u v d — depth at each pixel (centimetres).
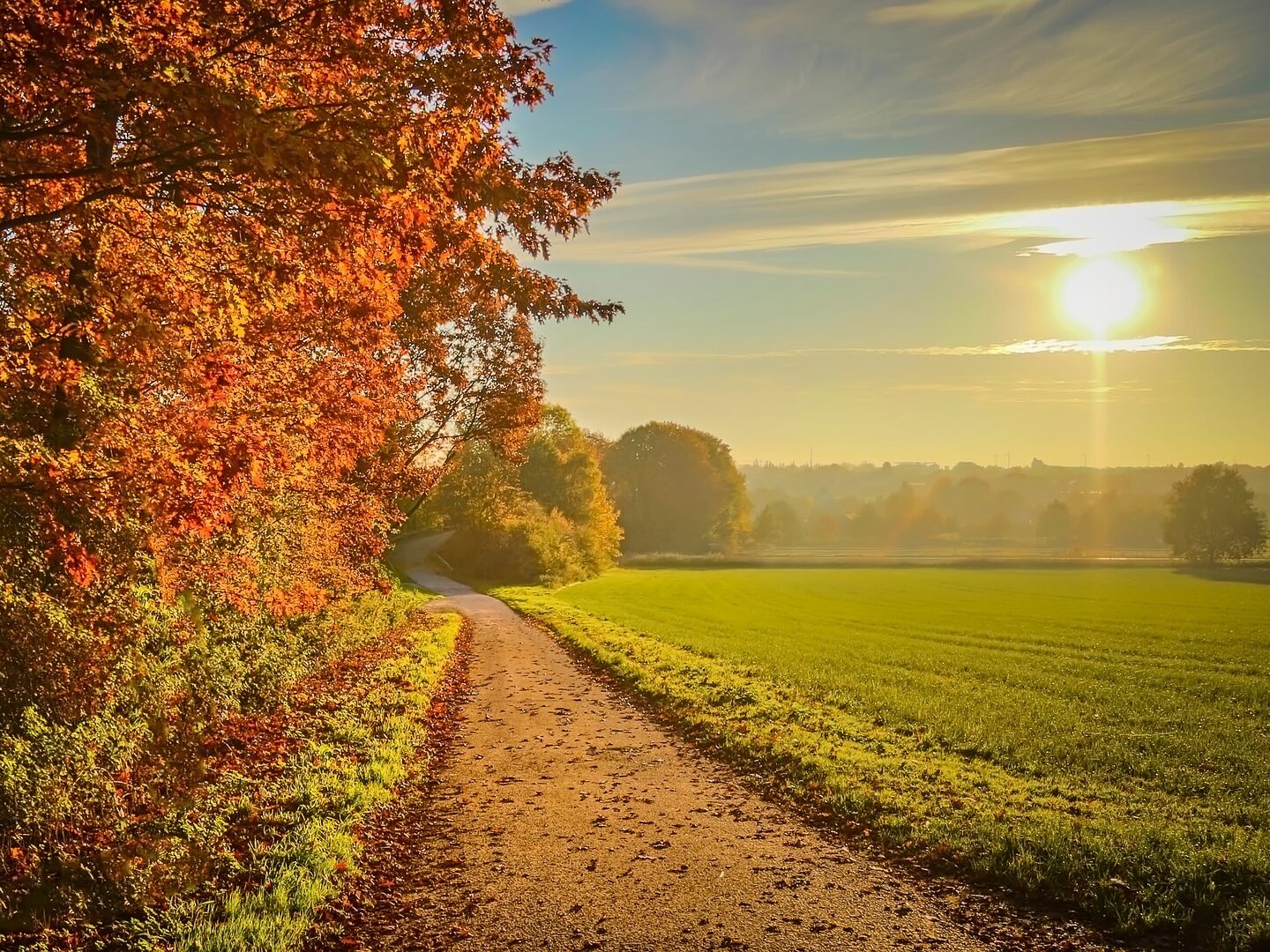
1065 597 6488
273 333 1142
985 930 715
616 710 1756
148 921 687
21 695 828
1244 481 12212
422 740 1412
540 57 959
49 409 888
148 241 818
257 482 966
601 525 9212
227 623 1439
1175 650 3328
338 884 785
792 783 1172
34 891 702
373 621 2627
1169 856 834
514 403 3188
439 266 1155
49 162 789
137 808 905
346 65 802
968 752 1506
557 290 1193
